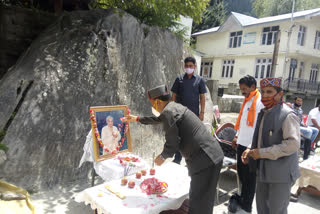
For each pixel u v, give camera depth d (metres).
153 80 5.21
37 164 3.25
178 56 6.22
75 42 4.17
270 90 2.15
